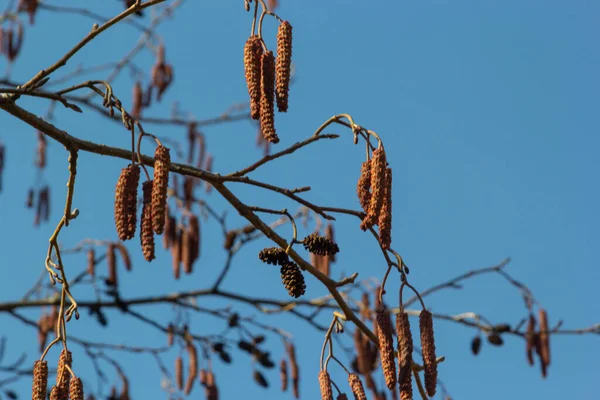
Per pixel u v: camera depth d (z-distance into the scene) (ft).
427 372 22.76
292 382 46.19
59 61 23.85
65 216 23.17
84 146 23.38
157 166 21.56
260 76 22.40
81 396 21.50
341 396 24.08
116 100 22.66
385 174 22.44
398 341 22.80
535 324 46.91
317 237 23.93
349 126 23.61
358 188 22.95
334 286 24.09
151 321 47.39
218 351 47.19
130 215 21.70
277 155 24.13
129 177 21.80
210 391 46.73
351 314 24.31
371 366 43.06
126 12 24.06
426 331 23.00
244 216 24.08
